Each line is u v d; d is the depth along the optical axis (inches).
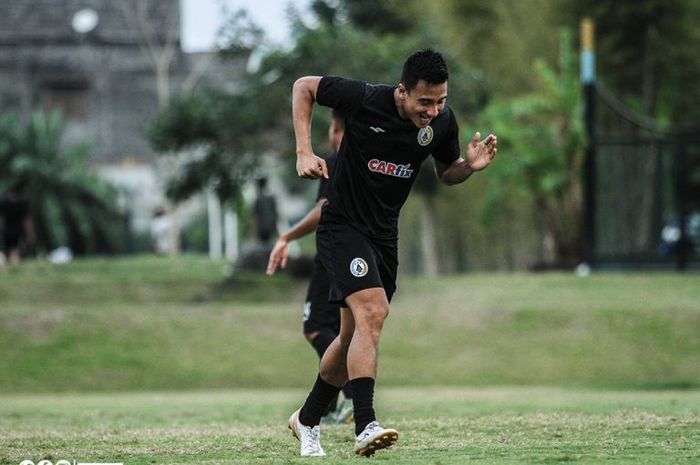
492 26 4448.8
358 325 603.5
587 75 2694.4
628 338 2130.9
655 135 2672.2
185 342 2169.0
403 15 4699.8
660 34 3624.5
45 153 4082.2
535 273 3011.8
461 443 681.0
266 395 1722.4
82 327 2202.3
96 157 5329.7
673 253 2701.8
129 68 5457.7
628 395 1456.7
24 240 3425.2
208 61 5438.0
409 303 2568.9
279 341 2193.7
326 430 848.9
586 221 2743.6
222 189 3275.1
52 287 2891.2
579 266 3181.6
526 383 1956.2
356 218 618.2
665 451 612.7
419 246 5743.1
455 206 4980.3
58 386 1972.2
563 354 2085.4
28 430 877.2
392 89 613.9
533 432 742.5
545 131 3344.0
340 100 614.5
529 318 2236.7
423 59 599.8
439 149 647.1
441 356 2100.1
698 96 3735.2
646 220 2714.1
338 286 611.2
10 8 5516.7
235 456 637.3
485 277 2859.3
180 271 3171.8
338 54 3169.3
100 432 840.3
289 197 6294.3
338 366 631.2
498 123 3331.7
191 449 686.5
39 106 5433.1
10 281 2908.5
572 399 1286.9
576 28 3715.6
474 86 3501.5
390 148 612.7
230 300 2797.7
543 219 3671.3
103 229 4291.3
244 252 3021.7
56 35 5457.7
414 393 1635.1
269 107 3159.5
